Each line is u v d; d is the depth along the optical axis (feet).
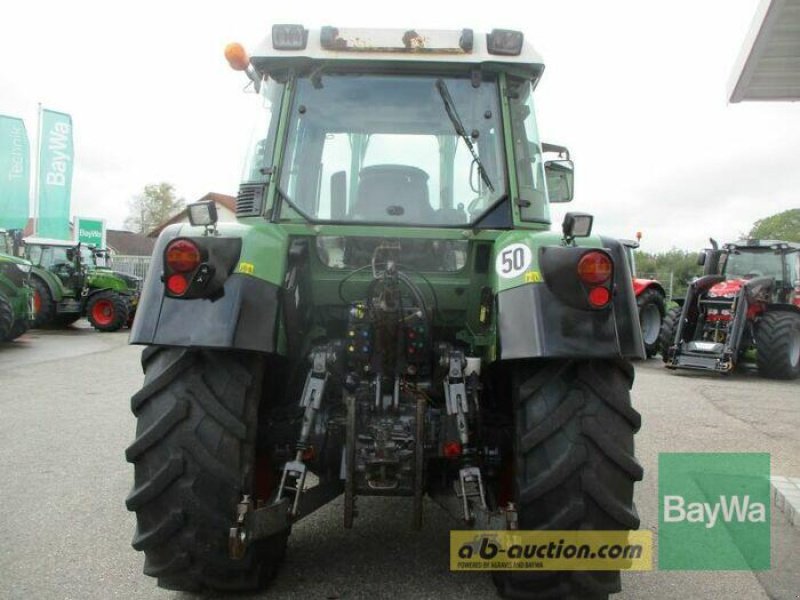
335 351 10.28
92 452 18.90
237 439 9.11
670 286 78.54
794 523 13.93
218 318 8.91
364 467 9.62
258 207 11.12
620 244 9.93
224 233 9.52
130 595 10.42
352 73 11.39
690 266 112.27
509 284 9.34
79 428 21.80
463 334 11.18
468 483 9.55
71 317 61.93
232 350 9.39
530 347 8.76
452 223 10.98
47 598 10.30
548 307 8.90
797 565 12.03
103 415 23.81
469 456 9.82
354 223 11.00
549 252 8.99
